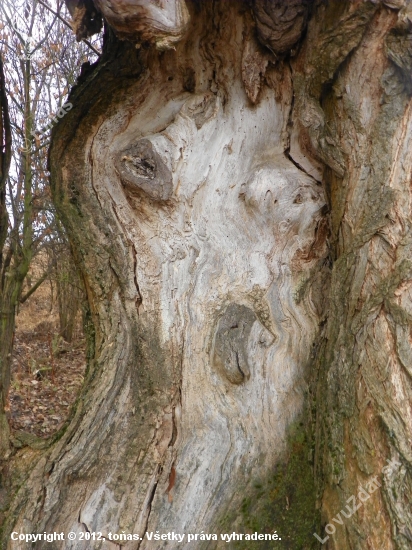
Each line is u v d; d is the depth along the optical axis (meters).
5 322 1.04
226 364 0.97
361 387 0.86
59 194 0.99
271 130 1.02
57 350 2.90
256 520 0.94
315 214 1.00
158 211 0.98
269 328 1.00
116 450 0.95
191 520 0.93
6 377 1.04
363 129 0.88
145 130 0.98
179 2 0.79
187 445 0.96
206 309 0.99
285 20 0.90
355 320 0.88
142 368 0.96
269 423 0.98
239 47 0.97
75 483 0.93
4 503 0.95
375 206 0.87
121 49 0.97
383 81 0.85
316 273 1.02
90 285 0.99
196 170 0.98
